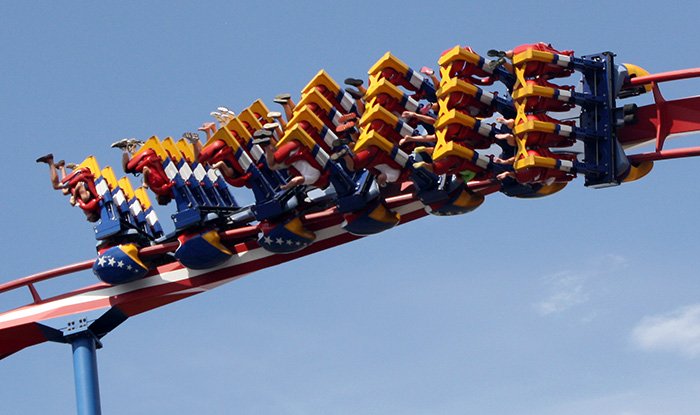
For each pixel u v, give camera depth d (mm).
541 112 26781
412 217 30609
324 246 31438
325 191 30141
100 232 32031
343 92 29719
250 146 29469
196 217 30484
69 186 32281
